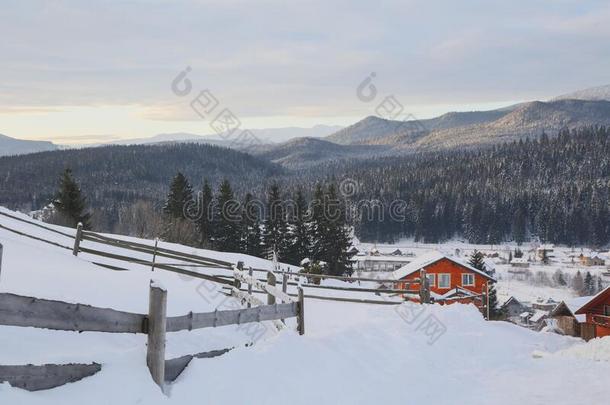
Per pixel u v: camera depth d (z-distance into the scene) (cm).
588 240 17688
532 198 18775
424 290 1745
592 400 941
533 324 7275
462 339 1355
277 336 957
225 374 766
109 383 634
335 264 6812
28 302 571
